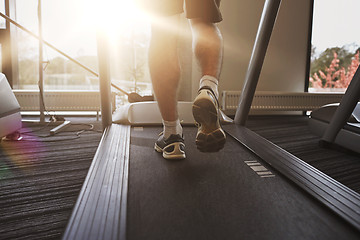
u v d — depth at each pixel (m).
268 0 1.67
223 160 1.12
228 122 1.89
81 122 2.71
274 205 0.75
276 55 3.33
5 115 1.68
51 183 1.15
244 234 0.61
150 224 0.64
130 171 0.98
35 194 1.04
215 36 0.94
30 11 3.05
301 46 3.36
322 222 0.67
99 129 2.33
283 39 3.32
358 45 3.63
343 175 1.31
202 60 0.95
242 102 1.87
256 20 3.20
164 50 0.96
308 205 0.75
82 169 1.32
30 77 3.20
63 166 1.37
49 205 0.96
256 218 0.68
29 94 2.91
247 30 3.21
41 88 2.41
